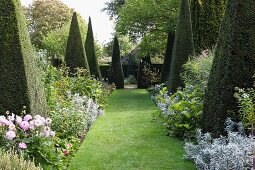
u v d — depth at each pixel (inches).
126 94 662.5
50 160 162.6
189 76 360.5
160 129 271.7
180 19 419.5
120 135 254.8
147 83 779.4
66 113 229.9
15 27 186.5
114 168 177.5
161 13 586.2
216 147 148.9
